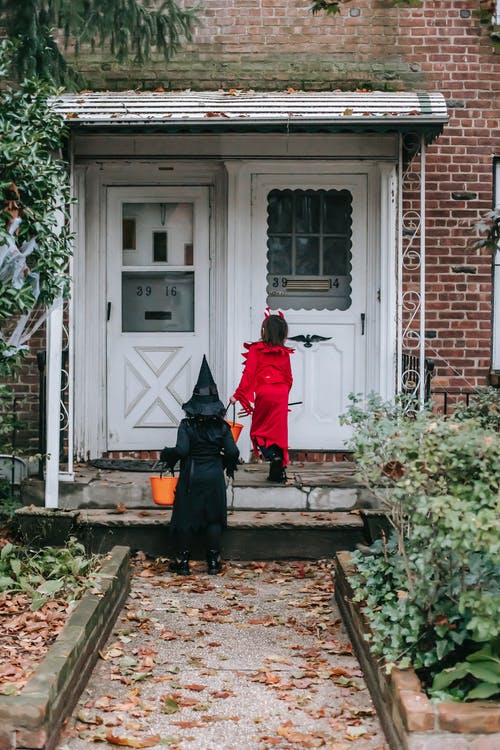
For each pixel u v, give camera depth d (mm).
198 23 7980
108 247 8758
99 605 5434
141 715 4648
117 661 5348
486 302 8812
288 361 7859
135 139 8375
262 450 7773
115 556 6402
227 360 8602
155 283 8836
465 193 8805
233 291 8586
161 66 8727
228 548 7406
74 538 6617
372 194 8672
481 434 4586
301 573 7117
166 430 8820
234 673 5246
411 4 7820
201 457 7070
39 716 4023
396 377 8391
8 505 7695
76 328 8531
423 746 3895
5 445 8148
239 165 8500
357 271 8734
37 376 8734
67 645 4688
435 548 4387
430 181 8797
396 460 4777
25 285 6023
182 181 8695
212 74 8758
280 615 6234
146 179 8664
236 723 4605
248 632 5910
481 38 8812
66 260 6863
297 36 8781
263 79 8773
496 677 4086
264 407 7766
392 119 7508
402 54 8805
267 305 8789
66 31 7387
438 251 8805
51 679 4270
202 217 8766
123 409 8797
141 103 7676
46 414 8195
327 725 4598
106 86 8719
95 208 8641
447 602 4621
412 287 8812
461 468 4406
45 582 5719
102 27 7402
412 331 8188
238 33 8781
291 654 5566
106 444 8789
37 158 5965
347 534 7375
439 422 4633
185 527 7020
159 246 8805
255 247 8734
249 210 8625
